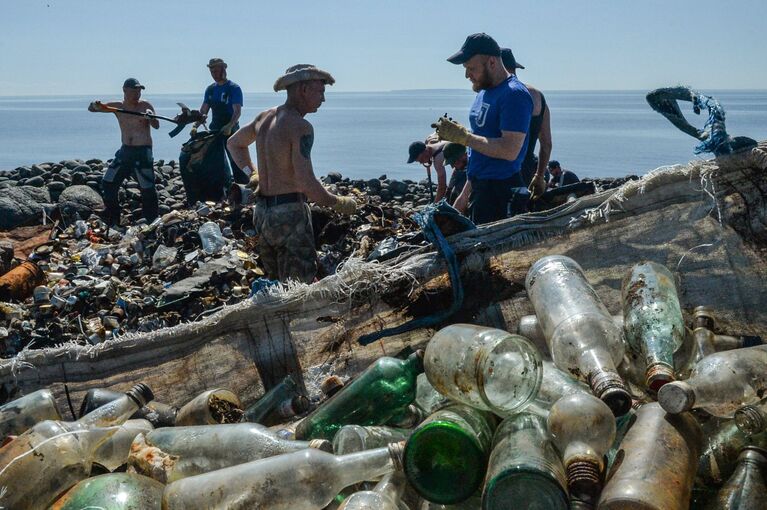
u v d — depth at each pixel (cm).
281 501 264
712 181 355
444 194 906
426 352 300
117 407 321
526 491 237
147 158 1214
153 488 282
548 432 260
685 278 361
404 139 8281
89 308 808
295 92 625
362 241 884
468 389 277
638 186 368
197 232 988
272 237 636
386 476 268
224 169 1247
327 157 5047
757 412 253
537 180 688
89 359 400
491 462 255
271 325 399
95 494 272
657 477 235
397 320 394
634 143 7044
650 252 368
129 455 304
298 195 634
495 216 621
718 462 266
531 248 383
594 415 242
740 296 352
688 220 362
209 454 296
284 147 621
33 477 289
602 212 375
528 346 281
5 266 892
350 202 640
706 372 275
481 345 279
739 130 11312
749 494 245
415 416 319
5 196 1241
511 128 590
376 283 391
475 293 386
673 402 251
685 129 372
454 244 388
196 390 399
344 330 396
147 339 400
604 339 295
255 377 399
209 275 828
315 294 395
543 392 297
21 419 343
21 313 787
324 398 367
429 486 260
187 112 1229
